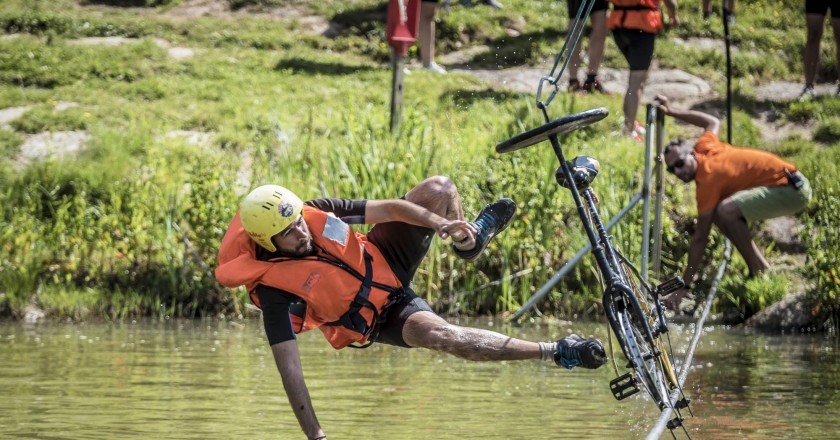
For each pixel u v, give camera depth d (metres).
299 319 6.96
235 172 14.65
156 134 16.42
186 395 8.93
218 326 12.91
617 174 15.08
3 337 11.89
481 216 7.09
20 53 19.23
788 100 18.59
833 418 8.25
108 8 22.61
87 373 9.86
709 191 13.25
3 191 14.68
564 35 20.86
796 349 11.69
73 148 16.23
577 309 13.97
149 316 13.55
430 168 14.48
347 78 18.88
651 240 14.37
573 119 6.46
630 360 6.16
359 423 7.98
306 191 14.12
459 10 21.61
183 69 19.19
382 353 11.20
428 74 18.88
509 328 12.91
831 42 20.38
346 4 22.25
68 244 13.84
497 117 16.94
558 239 14.35
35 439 7.40
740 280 13.84
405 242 7.14
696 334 10.50
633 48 16.27
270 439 7.45
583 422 8.09
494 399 8.92
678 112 13.58
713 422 8.11
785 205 13.23
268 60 19.73
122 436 7.50
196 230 13.82
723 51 20.23
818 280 13.27
